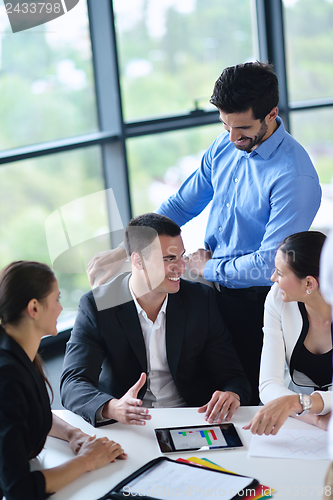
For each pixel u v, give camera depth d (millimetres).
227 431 1462
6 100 3270
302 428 1467
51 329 1380
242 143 1989
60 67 3414
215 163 2236
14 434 1243
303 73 4492
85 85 3539
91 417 1540
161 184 4016
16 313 1320
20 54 3248
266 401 1654
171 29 3744
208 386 1942
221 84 1890
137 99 3703
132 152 3807
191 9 3811
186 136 4027
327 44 4578
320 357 1698
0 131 3285
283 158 1997
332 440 941
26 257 3600
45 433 1376
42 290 1331
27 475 1219
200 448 1379
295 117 4469
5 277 1330
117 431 1499
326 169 4801
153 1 3623
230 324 2209
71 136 3561
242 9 4086
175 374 1842
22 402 1284
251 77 1836
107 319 1820
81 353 1789
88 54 3500
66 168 3564
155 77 3746
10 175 3398
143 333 1854
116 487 1223
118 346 1826
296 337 1721
